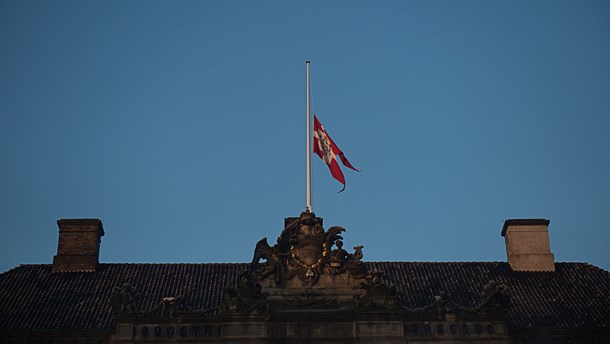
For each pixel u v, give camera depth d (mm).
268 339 197500
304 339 198625
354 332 199250
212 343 199000
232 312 199375
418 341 199750
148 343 198625
